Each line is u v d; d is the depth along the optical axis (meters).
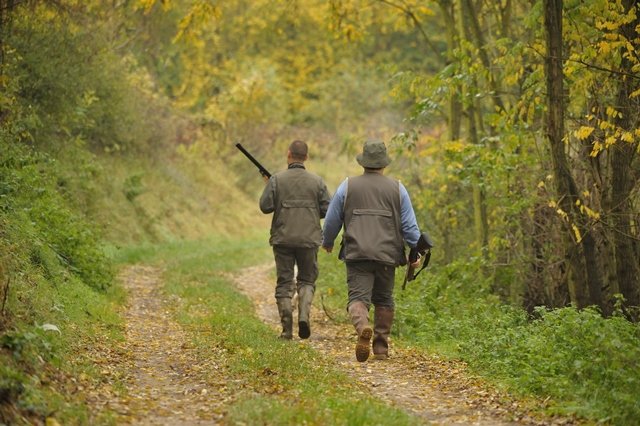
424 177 55.62
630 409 19.44
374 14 75.38
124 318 34.78
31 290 26.05
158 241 76.19
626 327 26.45
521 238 40.31
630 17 29.23
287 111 144.75
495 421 19.78
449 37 50.22
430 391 23.28
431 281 41.62
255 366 24.42
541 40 34.75
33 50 53.38
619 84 30.98
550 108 30.67
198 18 46.41
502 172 37.78
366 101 142.12
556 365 23.41
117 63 71.31
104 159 78.38
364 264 26.00
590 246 31.27
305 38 149.00
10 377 17.17
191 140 108.44
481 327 32.28
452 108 49.16
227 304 40.53
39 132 56.47
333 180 135.50
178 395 21.30
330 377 23.58
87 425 17.02
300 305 31.12
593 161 32.16
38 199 38.66
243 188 113.69
